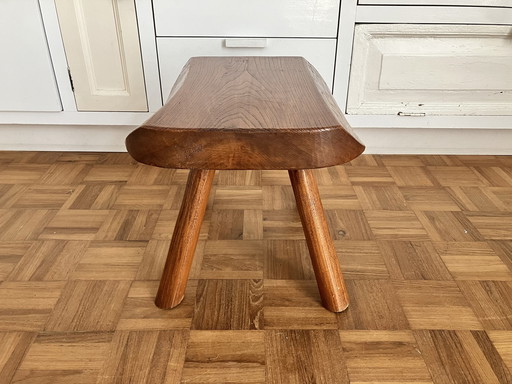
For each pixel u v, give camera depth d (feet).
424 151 4.42
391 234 3.10
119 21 3.64
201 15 3.60
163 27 3.65
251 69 2.82
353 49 3.75
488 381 2.02
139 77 3.86
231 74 2.69
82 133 4.32
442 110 4.00
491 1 3.54
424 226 3.20
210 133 1.73
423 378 2.03
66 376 2.04
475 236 3.08
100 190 3.68
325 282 2.37
